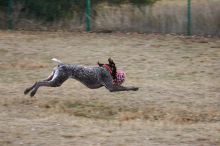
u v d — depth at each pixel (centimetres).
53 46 2412
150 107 1620
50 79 1549
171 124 1473
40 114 1516
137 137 1335
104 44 2467
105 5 2858
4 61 2161
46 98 1666
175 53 2319
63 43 2475
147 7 2816
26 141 1280
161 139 1327
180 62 2178
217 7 2747
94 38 2605
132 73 2006
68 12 2873
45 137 1312
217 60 2219
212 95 1759
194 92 1786
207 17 2742
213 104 1667
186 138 1339
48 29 2845
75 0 2877
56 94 1711
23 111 1538
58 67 1517
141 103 1653
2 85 1816
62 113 1545
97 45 2445
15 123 1418
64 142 1279
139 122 1484
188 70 2066
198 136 1357
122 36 2666
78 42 2503
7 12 2886
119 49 2372
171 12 2786
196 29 2741
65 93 1725
